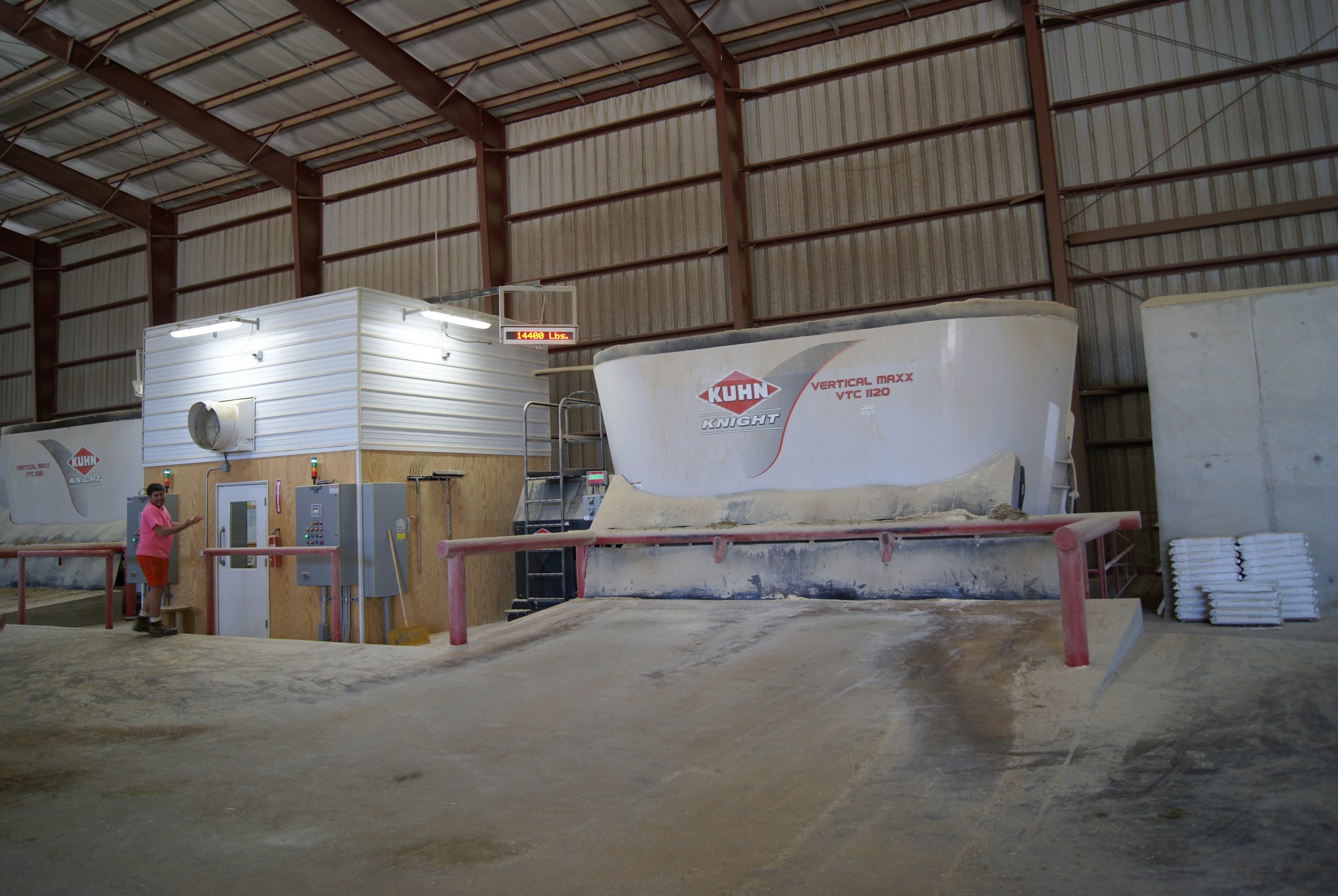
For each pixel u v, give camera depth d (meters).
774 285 13.52
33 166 17.22
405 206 16.53
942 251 12.49
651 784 3.73
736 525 8.16
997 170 12.22
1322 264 10.70
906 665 5.16
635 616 7.36
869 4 12.58
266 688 5.95
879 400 7.98
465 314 12.21
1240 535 8.22
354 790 3.90
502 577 12.71
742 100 13.81
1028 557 6.80
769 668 5.43
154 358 13.21
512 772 4.00
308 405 11.31
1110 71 11.68
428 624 11.49
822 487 8.15
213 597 9.85
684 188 14.15
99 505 15.93
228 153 16.02
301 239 17.12
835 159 13.19
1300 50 10.84
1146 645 5.48
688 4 12.71
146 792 3.99
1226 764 3.44
